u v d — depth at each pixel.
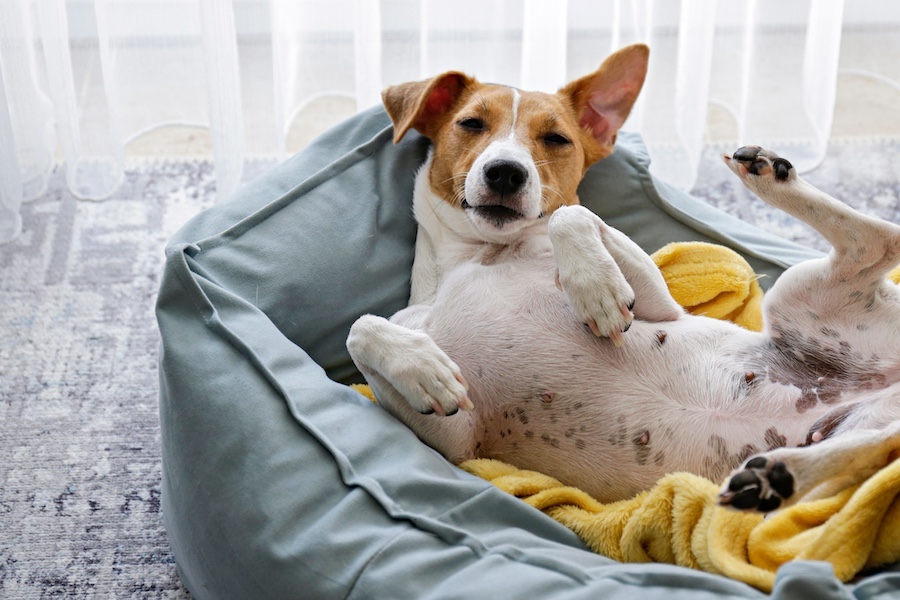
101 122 2.66
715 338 1.72
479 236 1.93
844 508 1.40
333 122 3.08
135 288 2.54
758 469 1.37
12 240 2.65
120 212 2.77
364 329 1.68
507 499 1.55
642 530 1.53
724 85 2.96
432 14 2.71
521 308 1.76
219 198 2.66
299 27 2.97
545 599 1.32
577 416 1.70
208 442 1.59
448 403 1.60
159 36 2.93
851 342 1.65
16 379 2.27
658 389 1.68
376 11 2.61
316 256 1.95
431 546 1.43
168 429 1.66
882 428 1.48
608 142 2.13
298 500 1.50
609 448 1.68
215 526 1.55
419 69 2.71
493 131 1.89
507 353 1.73
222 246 1.87
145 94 3.01
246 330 1.72
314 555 1.43
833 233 1.61
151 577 1.85
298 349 1.77
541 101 1.95
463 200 1.88
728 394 1.65
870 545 1.39
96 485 2.03
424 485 1.52
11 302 2.47
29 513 1.96
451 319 1.79
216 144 2.60
